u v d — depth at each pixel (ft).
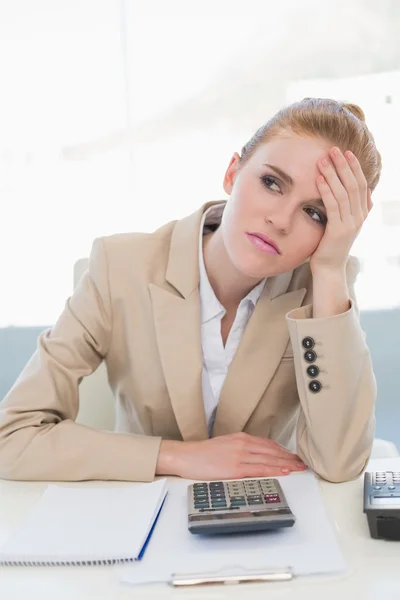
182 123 7.20
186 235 3.32
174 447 2.75
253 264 2.78
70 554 1.85
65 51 7.17
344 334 2.74
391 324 5.69
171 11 7.11
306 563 1.77
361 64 6.98
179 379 3.13
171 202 7.24
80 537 1.97
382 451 3.57
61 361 3.15
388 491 2.08
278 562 1.78
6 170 7.23
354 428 2.72
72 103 7.20
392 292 6.69
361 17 6.93
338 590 1.65
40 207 7.23
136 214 7.25
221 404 3.18
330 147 2.75
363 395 2.79
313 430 2.72
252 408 3.16
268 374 3.16
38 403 2.97
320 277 2.86
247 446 2.80
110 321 3.31
